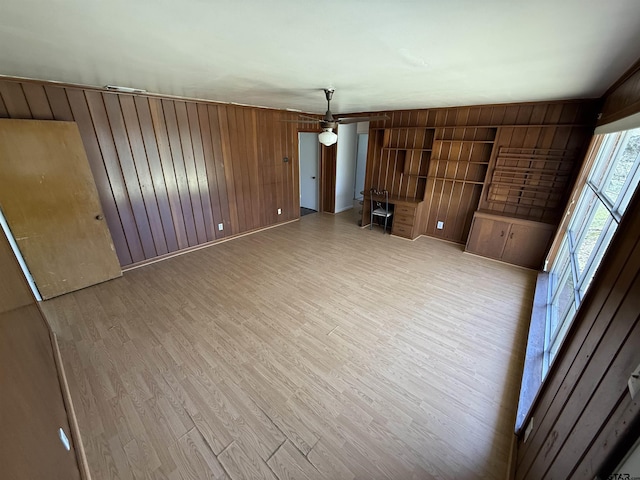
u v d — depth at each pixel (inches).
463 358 93.5
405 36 58.7
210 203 183.5
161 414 73.3
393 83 106.2
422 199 206.2
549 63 75.6
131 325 107.2
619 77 86.8
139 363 89.3
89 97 123.3
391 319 112.9
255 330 105.3
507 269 157.6
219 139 176.9
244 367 88.5
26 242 113.8
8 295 55.1
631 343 30.3
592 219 101.0
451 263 164.4
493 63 76.7
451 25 52.7
